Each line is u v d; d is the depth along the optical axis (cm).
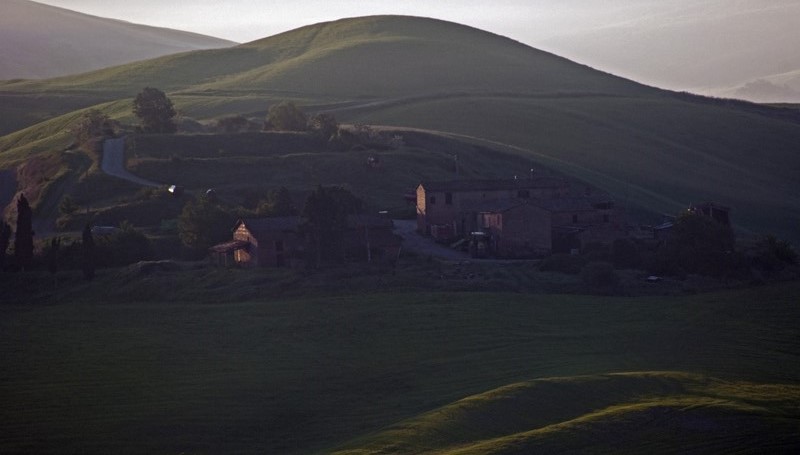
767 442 19888
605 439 19950
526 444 19538
